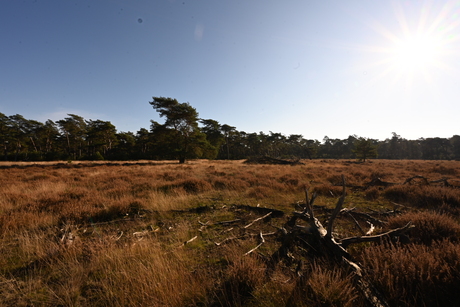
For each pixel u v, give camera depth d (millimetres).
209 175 12680
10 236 3889
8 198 6223
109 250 3098
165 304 1993
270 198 6801
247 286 2223
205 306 2018
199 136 33406
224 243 3561
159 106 32094
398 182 9117
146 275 2471
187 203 6152
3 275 2664
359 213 4836
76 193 6777
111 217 5062
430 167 17750
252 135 70688
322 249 3016
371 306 1796
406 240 2893
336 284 1966
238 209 5703
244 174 12516
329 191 7559
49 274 2693
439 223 3219
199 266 2824
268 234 3904
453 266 1999
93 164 27453
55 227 4266
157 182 9547
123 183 9422
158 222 4777
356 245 3289
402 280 1961
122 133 58844
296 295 2027
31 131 54219
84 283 2504
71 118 53000
